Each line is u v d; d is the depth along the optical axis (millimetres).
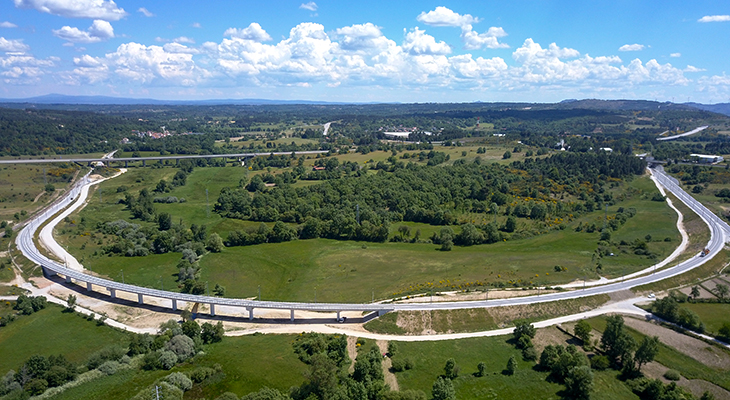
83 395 109625
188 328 135875
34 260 189375
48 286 174000
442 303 153250
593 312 149625
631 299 157375
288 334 143375
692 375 118188
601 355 125875
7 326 143750
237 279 185000
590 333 136625
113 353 126500
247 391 112938
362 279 183750
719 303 153375
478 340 136500
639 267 186875
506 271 185375
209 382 116250
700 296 157750
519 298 156250
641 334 135750
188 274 181875
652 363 122812
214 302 153000
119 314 155250
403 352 130875
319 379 108062
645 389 111000
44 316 150125
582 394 109938
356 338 139375
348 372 121312
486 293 162250
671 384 109812
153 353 124500
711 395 108625
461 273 184875
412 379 119000
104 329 144625
